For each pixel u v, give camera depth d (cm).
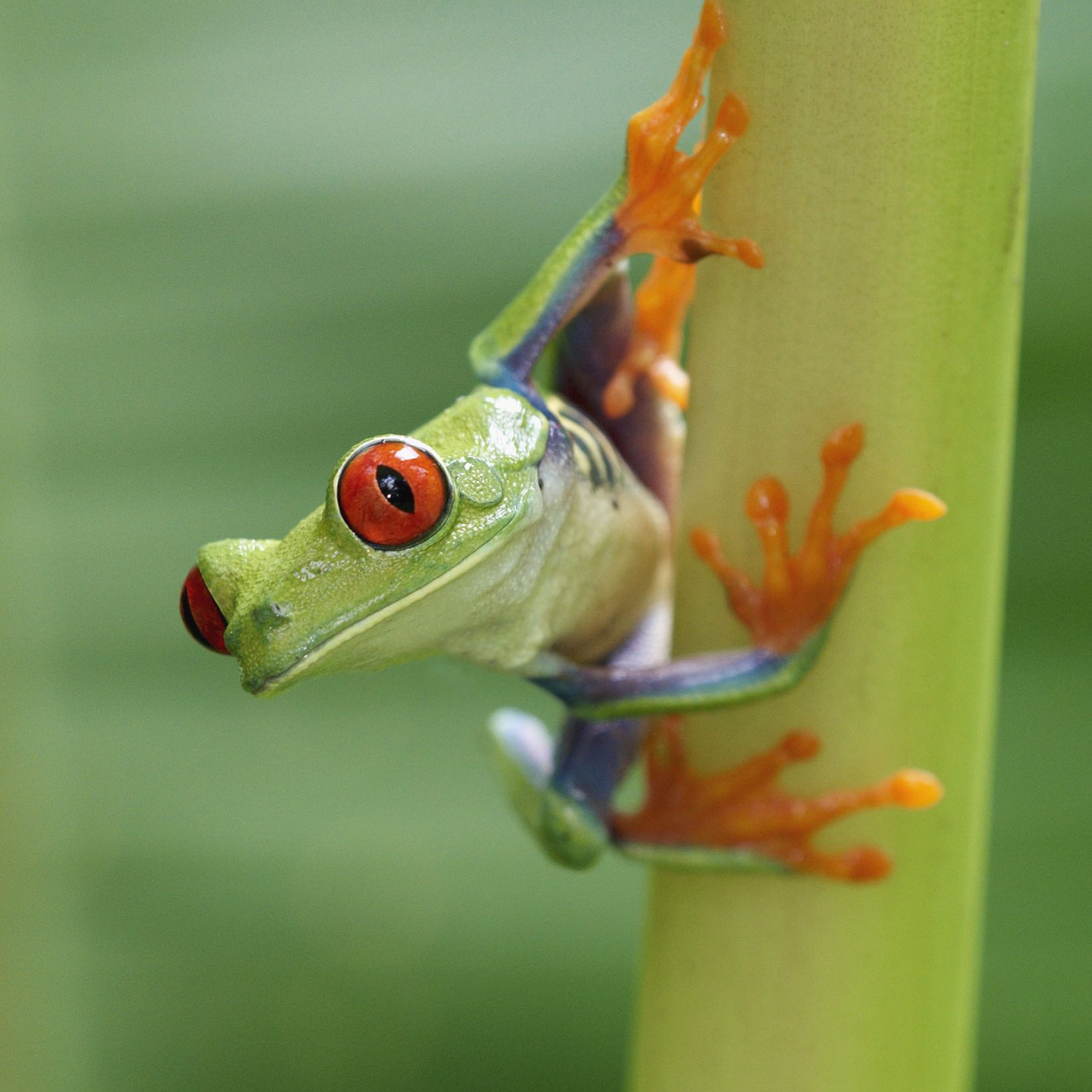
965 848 44
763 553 44
